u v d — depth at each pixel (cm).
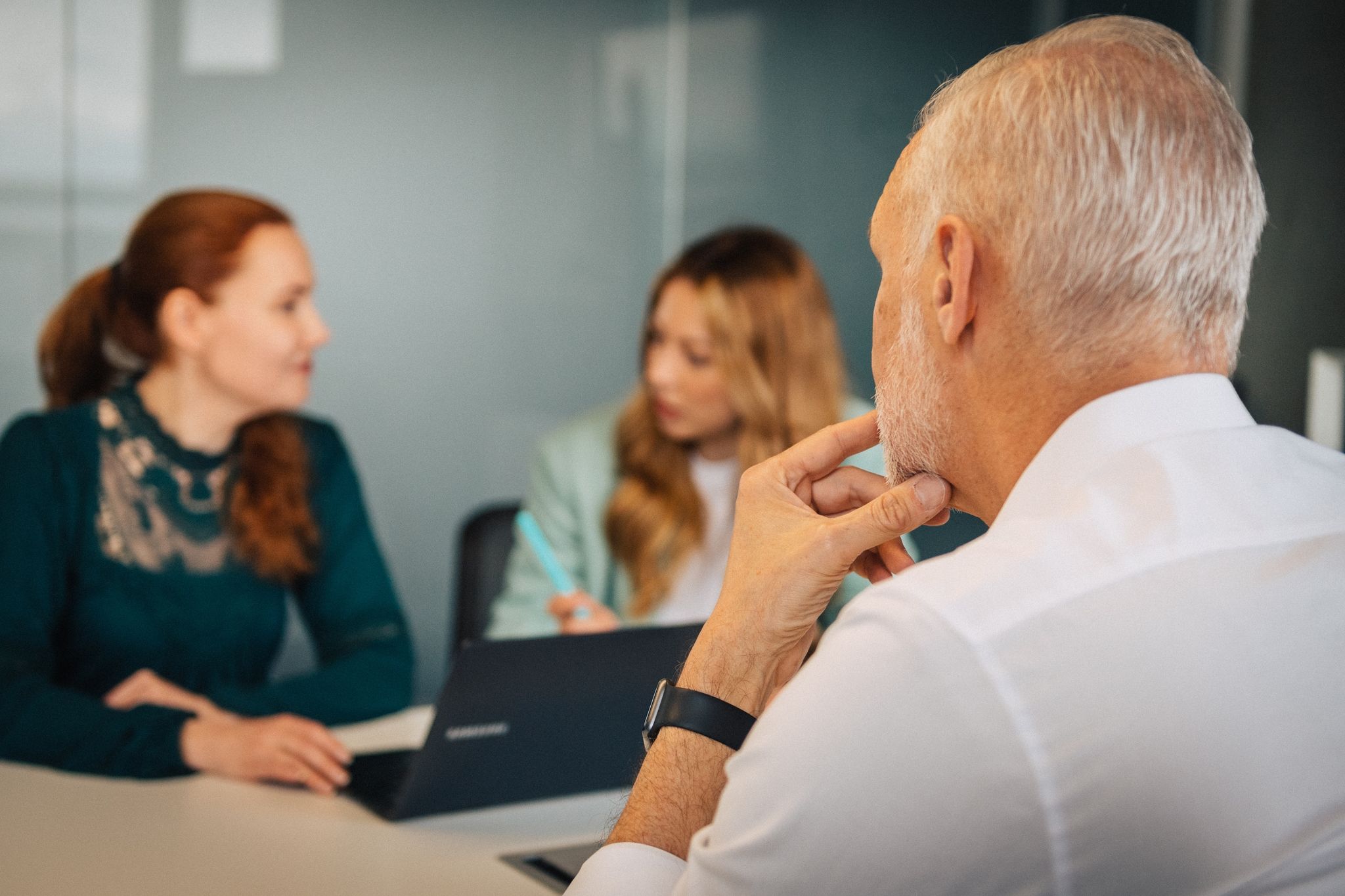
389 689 177
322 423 208
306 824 125
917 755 60
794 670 86
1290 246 253
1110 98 67
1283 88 258
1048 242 68
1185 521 65
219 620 184
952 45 370
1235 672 61
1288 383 254
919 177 76
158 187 304
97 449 181
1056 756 59
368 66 327
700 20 366
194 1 305
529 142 349
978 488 77
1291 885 60
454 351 344
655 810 82
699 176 370
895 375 79
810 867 62
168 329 182
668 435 216
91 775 140
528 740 127
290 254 186
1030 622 61
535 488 225
